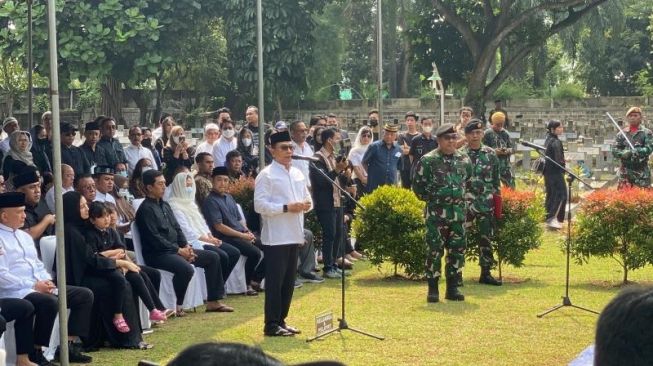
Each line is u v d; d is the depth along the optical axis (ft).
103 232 28.76
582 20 124.06
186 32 93.86
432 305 34.22
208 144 50.31
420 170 34.88
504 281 39.75
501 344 27.86
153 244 32.50
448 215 34.76
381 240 40.11
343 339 28.63
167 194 35.70
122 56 89.40
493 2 102.27
